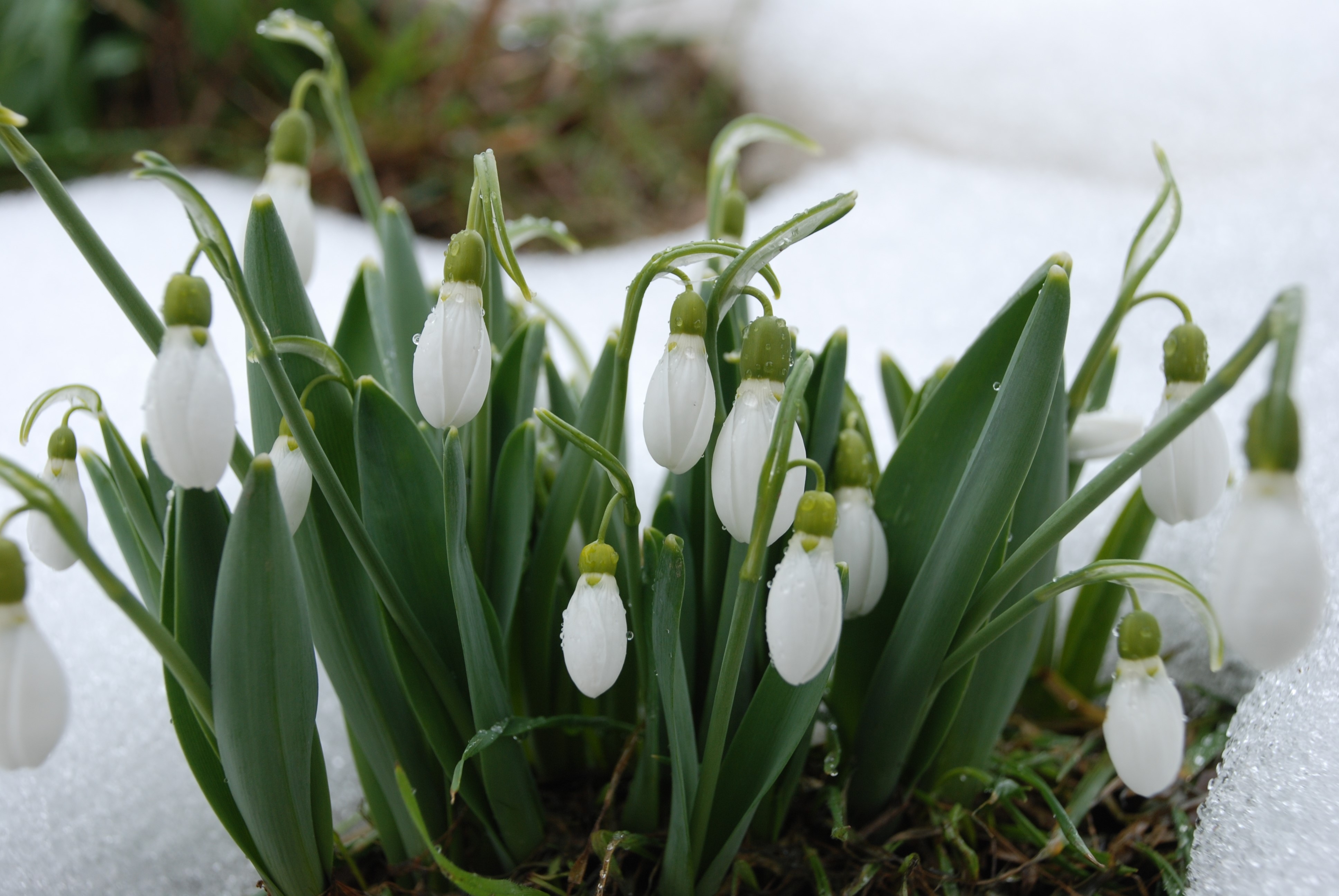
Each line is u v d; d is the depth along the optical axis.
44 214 0.90
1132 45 1.04
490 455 0.42
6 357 0.70
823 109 1.16
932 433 0.40
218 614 0.36
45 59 1.01
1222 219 0.79
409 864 0.42
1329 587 0.44
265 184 0.42
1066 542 0.51
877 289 0.80
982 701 0.41
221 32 1.02
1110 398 0.63
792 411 0.35
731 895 0.41
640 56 1.22
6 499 0.60
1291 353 0.33
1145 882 0.42
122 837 0.43
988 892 0.42
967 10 1.11
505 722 0.39
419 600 0.40
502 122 1.10
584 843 0.42
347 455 0.40
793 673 0.35
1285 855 0.40
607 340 0.40
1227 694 0.47
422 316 0.43
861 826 0.42
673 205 1.10
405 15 1.18
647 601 0.39
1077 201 0.92
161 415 0.34
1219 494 0.37
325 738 0.46
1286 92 0.96
